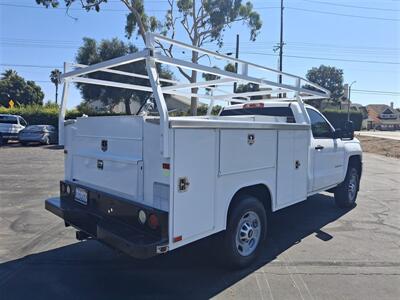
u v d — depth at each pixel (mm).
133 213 3342
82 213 3891
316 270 4043
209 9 28625
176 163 3076
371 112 99188
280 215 6469
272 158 4301
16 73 67062
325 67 75375
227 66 15320
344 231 5531
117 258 4328
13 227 5527
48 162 13633
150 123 3193
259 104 5961
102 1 25812
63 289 3541
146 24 28312
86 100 32562
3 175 10477
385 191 8984
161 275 3873
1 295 3404
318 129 5918
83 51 32188
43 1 24828
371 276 3910
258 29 30375
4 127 21859
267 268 4078
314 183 5445
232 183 3695
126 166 3457
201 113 15711
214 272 3947
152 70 3033
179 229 3150
